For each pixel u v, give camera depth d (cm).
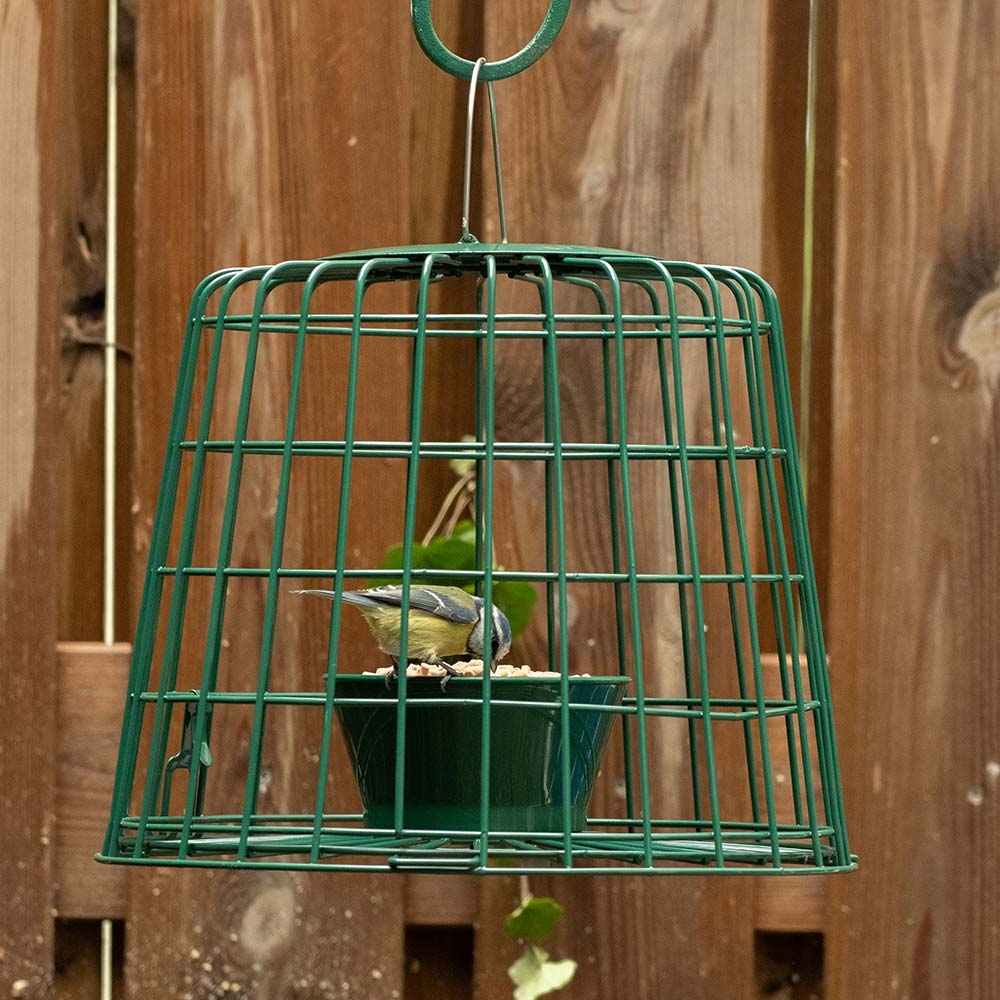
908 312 902
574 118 915
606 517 901
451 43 936
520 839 660
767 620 907
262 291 693
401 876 878
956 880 877
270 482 896
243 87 907
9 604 888
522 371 910
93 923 895
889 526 894
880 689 888
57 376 899
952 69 908
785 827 762
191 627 891
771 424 915
